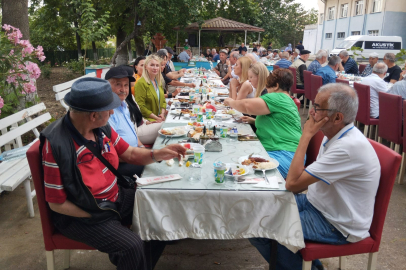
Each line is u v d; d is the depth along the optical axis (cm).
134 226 180
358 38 1606
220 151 237
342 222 179
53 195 159
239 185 184
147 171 201
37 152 173
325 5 2783
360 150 168
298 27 4738
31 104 505
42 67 1371
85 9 1022
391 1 2030
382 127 423
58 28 2298
